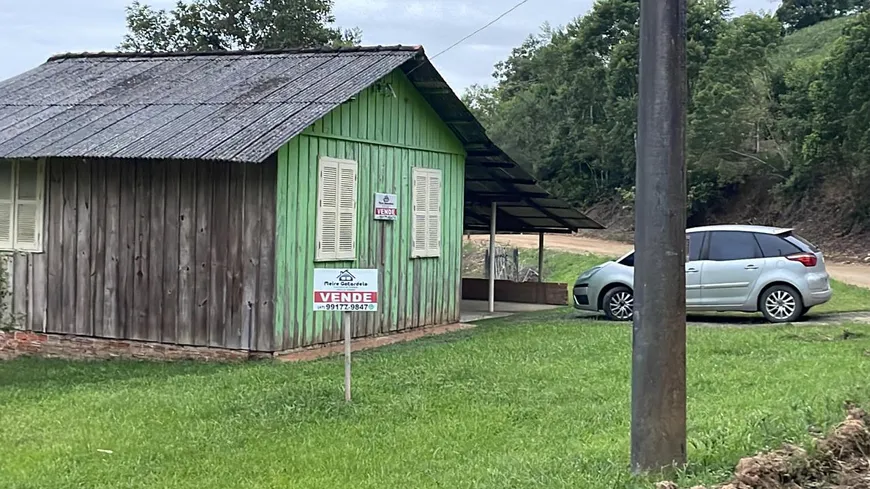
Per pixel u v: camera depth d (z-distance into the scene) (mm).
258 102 13914
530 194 21109
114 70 17141
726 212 48000
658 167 6465
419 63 15414
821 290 16516
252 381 10930
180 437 8258
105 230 14172
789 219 44219
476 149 18234
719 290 16812
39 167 14609
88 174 14297
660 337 6492
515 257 32219
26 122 14766
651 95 6484
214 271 13406
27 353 14680
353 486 6828
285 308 13234
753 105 46562
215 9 43375
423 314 16609
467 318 19594
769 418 7719
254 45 42906
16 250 14758
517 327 16594
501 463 7281
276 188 13000
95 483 7008
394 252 15773
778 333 14398
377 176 15297
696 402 9367
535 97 63094
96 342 14219
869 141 37781
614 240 48688
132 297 13969
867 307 18922
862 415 7645
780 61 49969
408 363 12188
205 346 13484
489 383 10680
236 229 13281
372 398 9789
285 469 7305
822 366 11195
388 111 15523
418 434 8359
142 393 10359
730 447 7000
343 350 14156
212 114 13734
